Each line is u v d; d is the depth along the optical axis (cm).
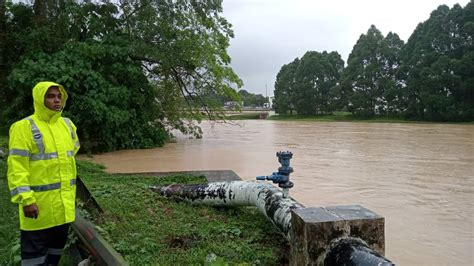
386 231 591
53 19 1719
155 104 1873
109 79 1602
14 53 1741
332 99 6016
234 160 1337
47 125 347
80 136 1558
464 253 504
